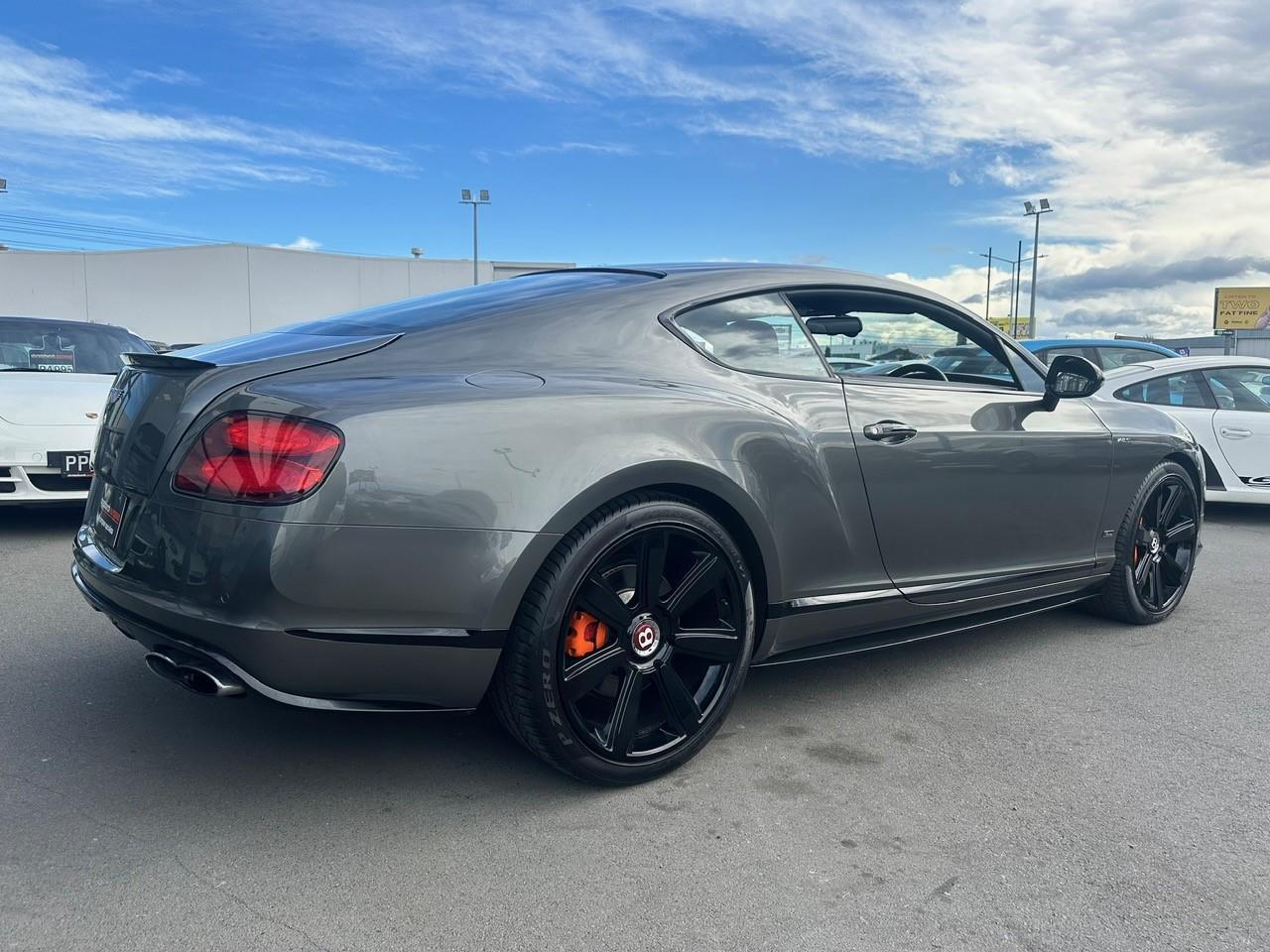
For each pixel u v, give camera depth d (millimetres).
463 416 2137
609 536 2262
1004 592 3398
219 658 2010
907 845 2213
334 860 2066
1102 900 2008
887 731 2904
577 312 2617
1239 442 6797
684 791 2451
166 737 2676
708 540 2469
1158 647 3850
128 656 3318
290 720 2820
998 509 3289
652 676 2441
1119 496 3846
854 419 2863
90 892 1909
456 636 2090
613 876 2041
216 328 44531
